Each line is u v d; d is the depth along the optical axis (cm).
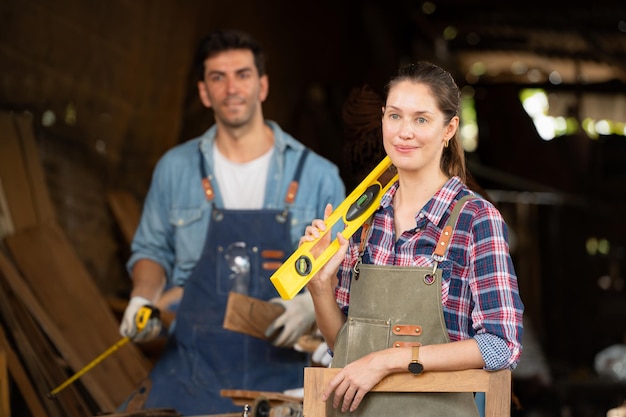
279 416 420
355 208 362
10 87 757
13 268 640
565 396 1089
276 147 562
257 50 563
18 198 722
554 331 1631
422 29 1402
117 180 885
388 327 346
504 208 1625
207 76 558
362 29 1270
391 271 349
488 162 1481
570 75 1623
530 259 1628
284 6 1080
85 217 831
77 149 827
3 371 545
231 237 543
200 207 559
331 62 1198
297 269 358
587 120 1633
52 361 619
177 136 938
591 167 1577
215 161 564
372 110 514
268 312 506
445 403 344
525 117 1478
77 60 811
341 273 376
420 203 359
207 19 955
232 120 553
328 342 377
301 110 1148
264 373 533
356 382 339
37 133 787
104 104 848
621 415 1030
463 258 348
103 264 851
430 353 338
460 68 1606
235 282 538
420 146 350
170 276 580
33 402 577
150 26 877
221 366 533
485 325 340
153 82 899
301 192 555
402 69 354
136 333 537
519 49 1571
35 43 767
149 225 571
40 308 633
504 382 340
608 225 1630
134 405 536
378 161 514
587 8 1409
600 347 1630
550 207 1644
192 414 527
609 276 1638
